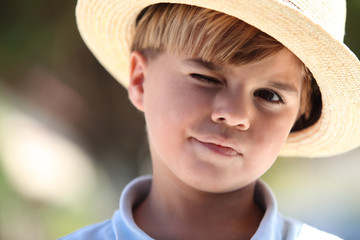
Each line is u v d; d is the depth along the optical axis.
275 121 2.18
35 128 6.55
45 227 5.55
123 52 2.87
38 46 7.61
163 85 2.25
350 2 8.01
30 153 6.00
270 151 2.20
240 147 2.12
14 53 7.48
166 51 2.30
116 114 8.09
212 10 2.17
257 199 2.48
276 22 2.00
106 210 6.37
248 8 1.99
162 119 2.22
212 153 2.11
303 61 2.17
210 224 2.29
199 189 2.23
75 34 7.73
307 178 9.85
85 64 7.93
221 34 2.14
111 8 2.62
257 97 2.16
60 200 5.80
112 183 7.18
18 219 5.45
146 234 2.25
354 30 8.06
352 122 2.44
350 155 10.86
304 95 2.41
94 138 7.92
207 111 2.12
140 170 8.07
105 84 8.04
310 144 2.69
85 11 2.76
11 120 6.28
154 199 2.41
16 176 5.64
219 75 2.14
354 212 8.60
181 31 2.22
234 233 2.30
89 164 6.86
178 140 2.18
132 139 8.10
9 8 7.58
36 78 7.55
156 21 2.41
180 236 2.29
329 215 8.62
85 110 7.91
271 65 2.13
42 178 5.84
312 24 1.98
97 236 2.42
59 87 7.72
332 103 2.42
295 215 8.73
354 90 2.27
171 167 2.22
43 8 7.61
